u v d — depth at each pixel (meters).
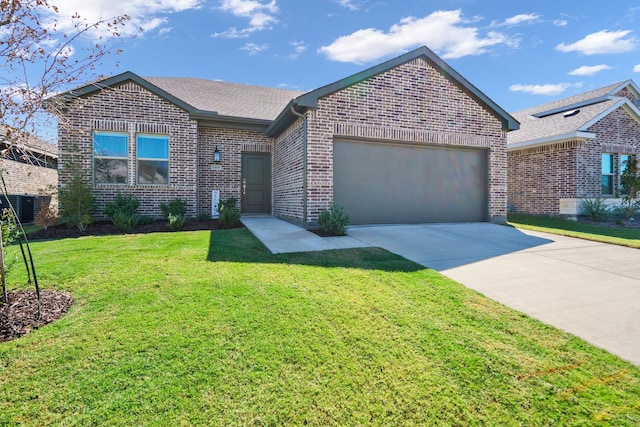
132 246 6.26
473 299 3.79
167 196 10.25
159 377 2.34
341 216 7.62
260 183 12.23
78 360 2.51
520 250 6.34
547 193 13.45
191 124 10.54
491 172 10.30
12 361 2.48
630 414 2.05
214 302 3.53
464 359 2.61
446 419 2.03
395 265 5.06
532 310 3.53
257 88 16.11
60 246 6.25
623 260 5.63
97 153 9.64
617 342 2.87
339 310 3.42
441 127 9.66
